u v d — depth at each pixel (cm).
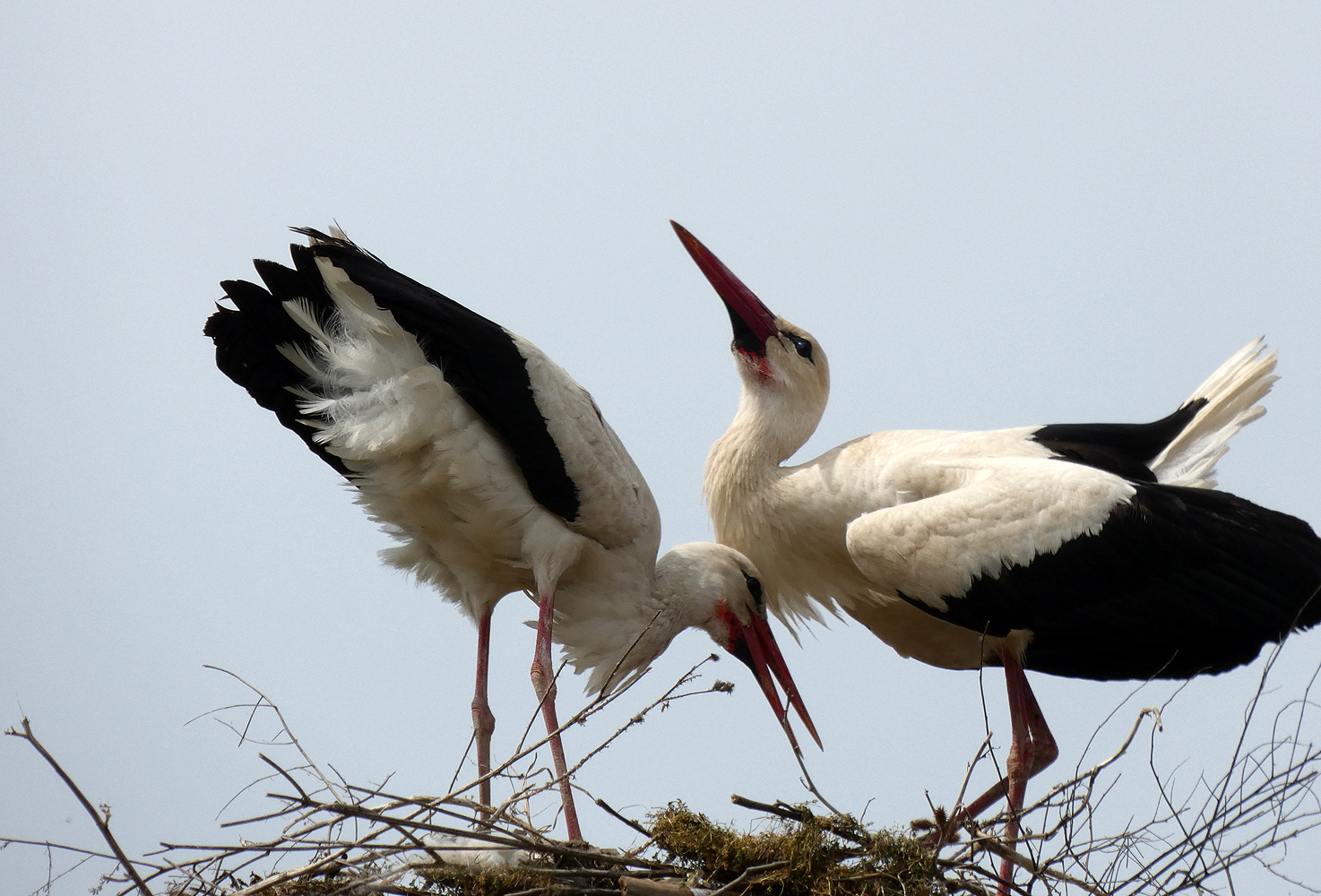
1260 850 932
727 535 1364
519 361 1148
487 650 1226
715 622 1320
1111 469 1296
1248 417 1330
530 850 965
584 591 1259
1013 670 1241
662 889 955
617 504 1211
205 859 877
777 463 1362
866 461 1299
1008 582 1197
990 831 1107
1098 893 944
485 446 1148
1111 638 1271
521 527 1185
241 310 1152
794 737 1303
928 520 1210
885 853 984
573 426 1170
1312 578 1198
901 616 1345
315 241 1088
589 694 1263
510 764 995
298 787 866
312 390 1180
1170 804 948
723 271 1411
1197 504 1211
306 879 919
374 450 1118
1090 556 1191
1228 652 1262
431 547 1234
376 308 1103
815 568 1336
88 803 787
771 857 992
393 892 938
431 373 1116
